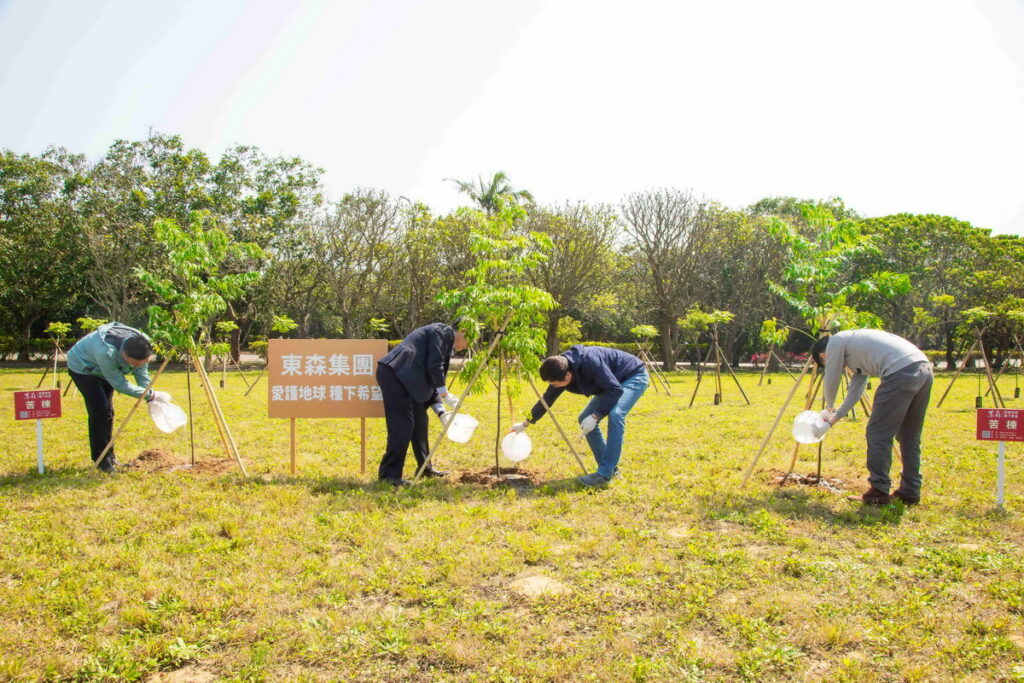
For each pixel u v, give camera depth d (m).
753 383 24.62
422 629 3.93
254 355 45.22
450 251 33.25
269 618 4.08
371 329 35.84
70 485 7.12
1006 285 32.03
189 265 8.10
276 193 35.66
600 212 32.59
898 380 6.19
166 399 8.03
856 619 4.06
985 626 3.93
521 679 3.44
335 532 5.61
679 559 5.07
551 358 7.10
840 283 32.94
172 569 4.79
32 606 4.19
